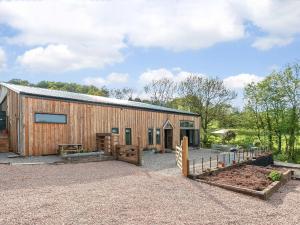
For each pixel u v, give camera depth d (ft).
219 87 133.39
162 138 80.74
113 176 36.99
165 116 82.48
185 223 21.25
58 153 52.42
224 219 22.91
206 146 123.75
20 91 48.52
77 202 24.22
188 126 93.56
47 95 51.60
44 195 25.76
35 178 32.76
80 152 52.54
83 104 58.23
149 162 54.44
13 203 22.89
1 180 30.66
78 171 39.06
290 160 107.45
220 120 135.23
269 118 122.21
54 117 52.85
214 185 35.29
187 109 138.51
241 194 32.48
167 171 42.98
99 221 20.17
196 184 35.19
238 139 130.52
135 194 28.32
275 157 109.29
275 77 118.01
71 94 64.44
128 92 195.00
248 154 72.79
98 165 45.80
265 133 121.70
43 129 50.93
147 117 75.61
